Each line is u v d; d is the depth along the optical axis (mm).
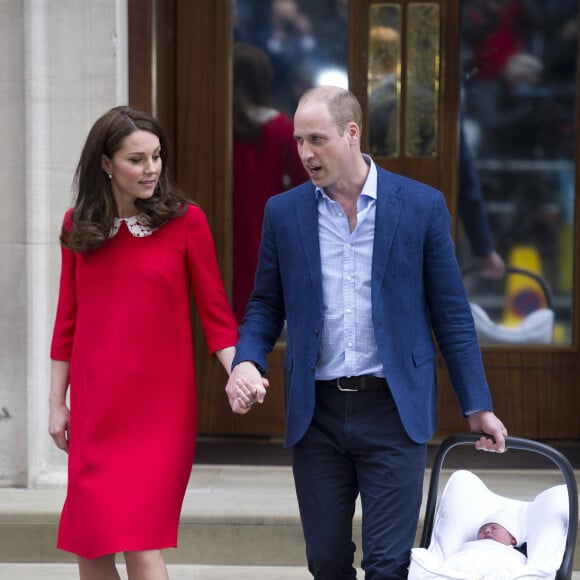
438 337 11203
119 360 11062
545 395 19031
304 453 11180
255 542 15336
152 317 11141
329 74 18828
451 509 11234
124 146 10781
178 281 11289
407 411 10742
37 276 16078
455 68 18578
